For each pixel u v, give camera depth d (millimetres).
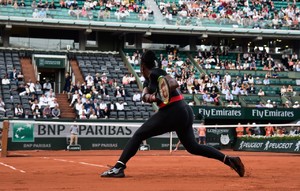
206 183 7000
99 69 34375
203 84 33781
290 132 29297
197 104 32125
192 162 13812
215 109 31062
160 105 7898
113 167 8070
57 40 36875
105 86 31938
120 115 29891
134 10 37188
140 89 32500
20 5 35344
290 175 8672
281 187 6469
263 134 28625
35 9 34812
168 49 37906
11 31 35938
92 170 10070
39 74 35344
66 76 32750
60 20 34906
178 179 7711
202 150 8109
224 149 27562
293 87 35656
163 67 35469
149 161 14453
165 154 21609
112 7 37375
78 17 35531
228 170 10062
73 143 25219
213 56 37781
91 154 21531
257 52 40406
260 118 31781
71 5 36062
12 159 16438
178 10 38656
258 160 15461
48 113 28500
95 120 26656
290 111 32250
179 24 37250
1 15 33938
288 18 40031
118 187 6398
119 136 26297
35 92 30391
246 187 6430
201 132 27141
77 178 7941
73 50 36500
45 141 24688
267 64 38062
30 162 14016
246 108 31562
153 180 7523
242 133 27422
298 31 38938
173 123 7832
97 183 7008
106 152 23750
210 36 38594
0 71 31828
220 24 38031
